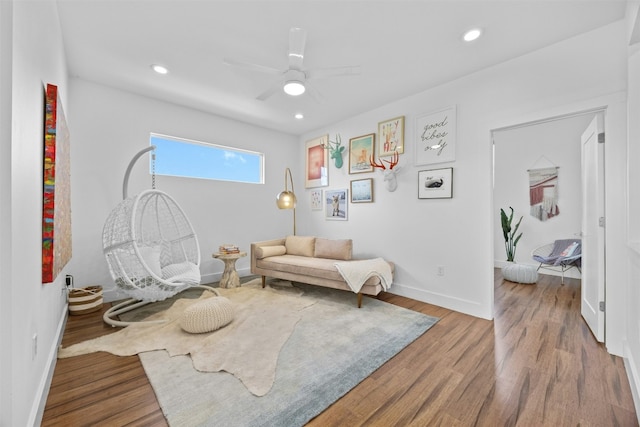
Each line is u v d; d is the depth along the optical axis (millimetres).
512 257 5172
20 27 1146
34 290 1384
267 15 2068
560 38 2293
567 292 3689
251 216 4711
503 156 5375
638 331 1651
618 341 2043
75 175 3113
